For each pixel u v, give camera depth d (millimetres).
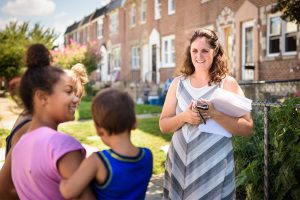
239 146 4520
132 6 27172
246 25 15633
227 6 16547
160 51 22875
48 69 1722
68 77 1752
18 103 1797
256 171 3936
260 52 14758
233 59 16172
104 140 1663
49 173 1561
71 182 1531
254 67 14922
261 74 14734
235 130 2568
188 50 2850
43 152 1569
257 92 11500
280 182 3543
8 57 22141
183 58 2869
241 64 15852
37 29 26562
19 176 1670
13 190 1968
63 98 1710
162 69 22500
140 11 25656
